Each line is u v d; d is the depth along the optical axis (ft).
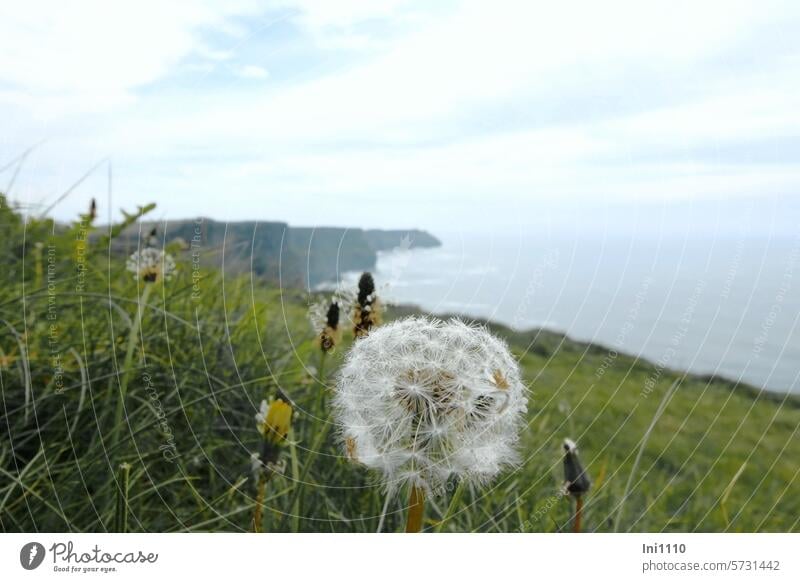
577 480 5.35
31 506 5.73
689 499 7.38
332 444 6.19
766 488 7.84
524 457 6.70
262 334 7.70
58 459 6.10
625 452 7.67
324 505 5.99
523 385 4.57
